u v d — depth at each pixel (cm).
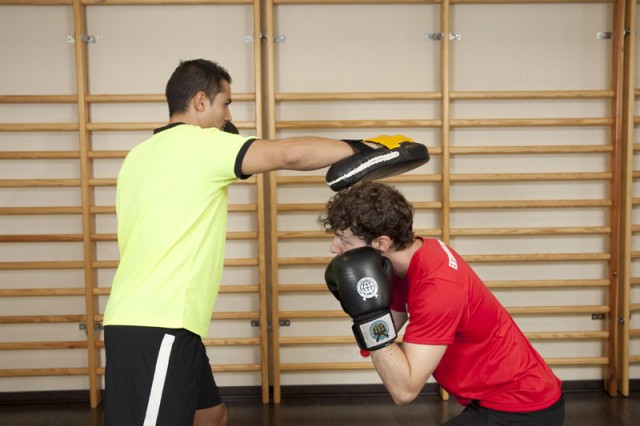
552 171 357
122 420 162
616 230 349
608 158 355
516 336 157
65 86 348
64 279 356
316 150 159
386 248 150
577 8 350
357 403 350
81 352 360
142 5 345
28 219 352
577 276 361
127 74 348
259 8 336
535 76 353
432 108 353
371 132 356
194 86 186
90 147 348
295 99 344
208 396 212
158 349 162
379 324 139
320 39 351
